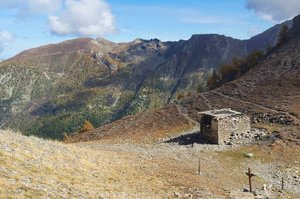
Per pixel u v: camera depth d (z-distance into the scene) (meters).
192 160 64.00
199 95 138.38
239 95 126.19
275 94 118.25
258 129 84.44
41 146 43.97
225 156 68.25
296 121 87.56
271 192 49.91
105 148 77.50
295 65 140.25
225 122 77.50
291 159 66.19
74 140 117.50
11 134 45.78
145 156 63.59
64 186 32.25
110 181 40.16
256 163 65.06
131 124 119.06
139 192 39.06
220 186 49.03
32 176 31.67
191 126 102.81
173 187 44.41
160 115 122.44
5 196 25.00
